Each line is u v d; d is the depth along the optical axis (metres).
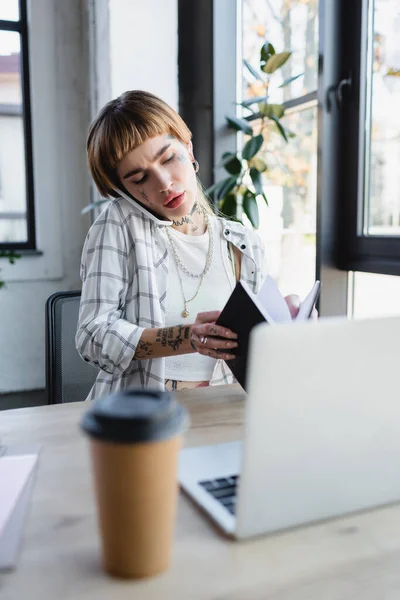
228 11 2.64
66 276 3.32
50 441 0.81
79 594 0.46
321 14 1.92
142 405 0.46
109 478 0.45
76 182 3.28
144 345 1.15
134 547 0.47
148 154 1.25
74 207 3.29
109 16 2.53
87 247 1.33
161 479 0.46
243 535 0.54
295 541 0.54
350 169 1.97
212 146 2.72
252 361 0.48
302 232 2.23
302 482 0.54
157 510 0.46
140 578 0.48
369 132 1.91
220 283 1.44
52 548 0.53
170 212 1.34
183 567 0.50
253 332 0.48
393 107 1.78
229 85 2.69
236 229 1.47
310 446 0.53
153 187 1.28
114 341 1.16
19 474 0.69
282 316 1.00
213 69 2.65
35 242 3.30
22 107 3.20
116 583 0.47
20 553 0.52
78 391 1.49
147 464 0.45
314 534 0.55
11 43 3.14
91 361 1.24
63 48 3.15
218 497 0.61
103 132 1.26
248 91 2.62
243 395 1.04
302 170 2.22
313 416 0.52
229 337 0.97
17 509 0.60
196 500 0.60
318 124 1.99
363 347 0.53
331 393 0.53
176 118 1.31
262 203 2.50
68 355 1.48
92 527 0.57
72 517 0.59
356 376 0.53
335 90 1.96
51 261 3.25
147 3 2.58
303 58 2.19
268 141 2.45
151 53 2.62
